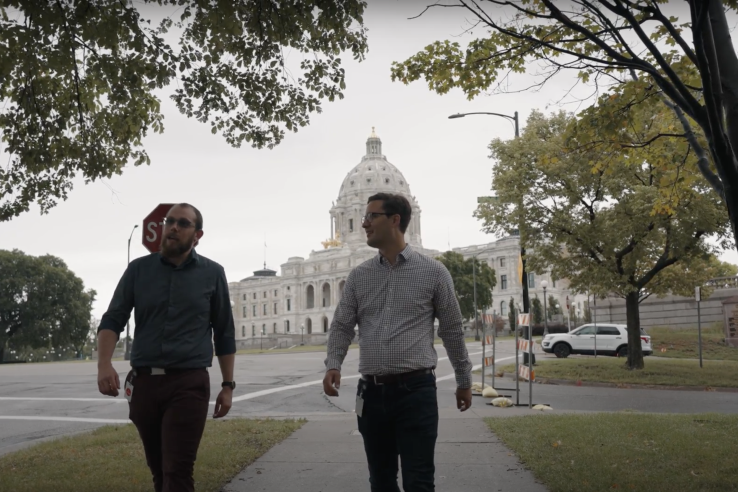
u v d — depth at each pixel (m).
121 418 13.47
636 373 22.22
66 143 10.38
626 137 10.32
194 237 4.75
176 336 4.54
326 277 163.50
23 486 6.71
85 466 7.78
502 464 7.64
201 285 4.71
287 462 7.99
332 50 9.71
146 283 4.63
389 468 4.42
